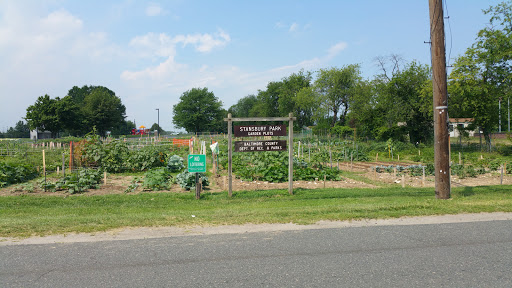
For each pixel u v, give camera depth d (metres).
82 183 11.53
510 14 30.27
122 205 9.31
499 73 31.38
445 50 9.67
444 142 9.59
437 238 5.69
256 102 117.75
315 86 58.69
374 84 43.53
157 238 5.77
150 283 3.97
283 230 6.26
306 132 54.03
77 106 71.69
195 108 95.56
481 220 6.91
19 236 5.84
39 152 25.11
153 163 17.75
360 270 4.34
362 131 48.56
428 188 12.34
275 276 4.16
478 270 4.32
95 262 4.64
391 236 5.82
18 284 3.95
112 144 17.36
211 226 6.55
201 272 4.30
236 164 18.31
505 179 15.18
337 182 14.16
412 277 4.12
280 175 13.97
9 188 11.95
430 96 35.22
